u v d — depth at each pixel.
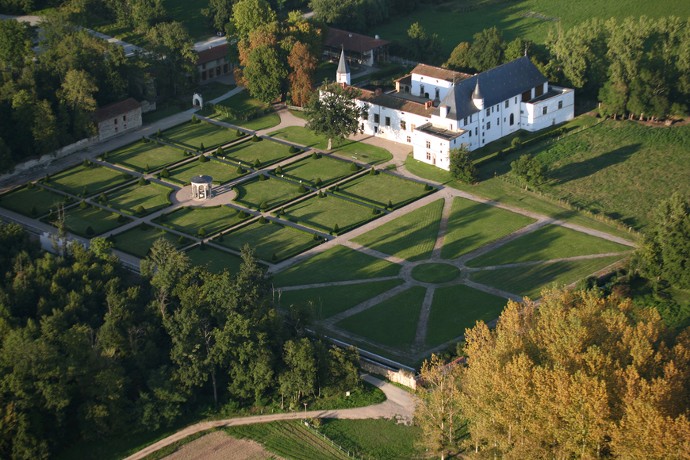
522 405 160.12
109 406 178.38
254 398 191.00
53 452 177.25
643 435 149.00
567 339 167.38
